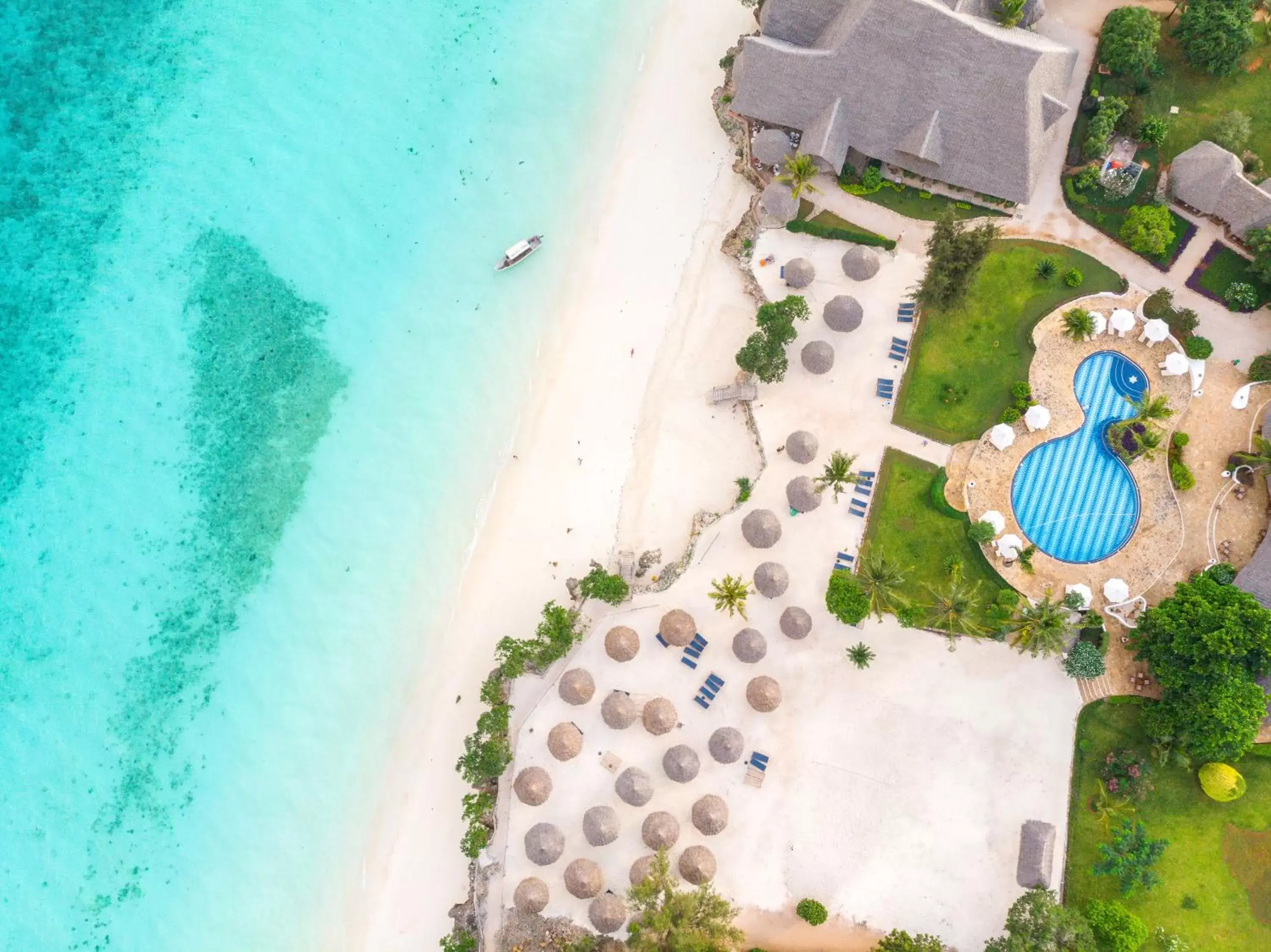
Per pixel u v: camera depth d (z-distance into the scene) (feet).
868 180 150.41
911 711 143.02
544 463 152.97
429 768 146.20
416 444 153.48
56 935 142.00
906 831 140.87
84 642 148.56
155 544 150.82
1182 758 133.90
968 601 135.64
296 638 149.18
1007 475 146.10
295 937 142.51
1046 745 141.38
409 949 142.00
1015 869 138.92
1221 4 143.95
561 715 142.51
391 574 150.71
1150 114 151.12
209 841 144.56
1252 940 135.54
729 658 143.74
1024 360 147.74
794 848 141.18
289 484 152.46
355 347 155.12
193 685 148.15
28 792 145.07
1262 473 142.92
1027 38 141.38
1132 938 129.70
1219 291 148.66
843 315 144.97
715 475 151.12
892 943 132.67
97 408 153.79
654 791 141.28
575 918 139.33
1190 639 128.98
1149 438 140.05
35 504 151.74
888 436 148.25
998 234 150.00
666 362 154.20
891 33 137.18
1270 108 150.10
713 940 124.88
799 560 146.00
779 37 149.69
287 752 146.82
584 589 141.59
